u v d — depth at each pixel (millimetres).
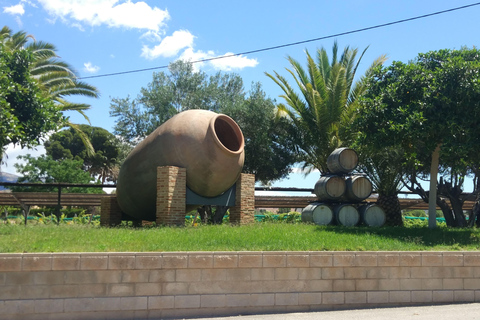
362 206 17969
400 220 21969
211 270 7258
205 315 7164
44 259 6762
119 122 29406
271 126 26344
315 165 25891
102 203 17797
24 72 14070
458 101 13438
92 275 6887
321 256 7672
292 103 24922
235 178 15102
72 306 6789
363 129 15516
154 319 6980
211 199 14820
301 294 7539
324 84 24406
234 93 31125
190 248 8203
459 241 11219
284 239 9734
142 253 7059
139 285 7012
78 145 53156
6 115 12219
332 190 17500
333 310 7590
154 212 16031
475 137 13320
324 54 26938
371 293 7801
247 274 7379
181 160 14062
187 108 28266
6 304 6605
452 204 21812
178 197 13742
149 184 14805
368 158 21766
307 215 17234
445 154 13703
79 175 41250
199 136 14203
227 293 7281
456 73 13461
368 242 9695
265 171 26438
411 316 7000
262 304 7387
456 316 6969
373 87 15898
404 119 14188
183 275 7156
